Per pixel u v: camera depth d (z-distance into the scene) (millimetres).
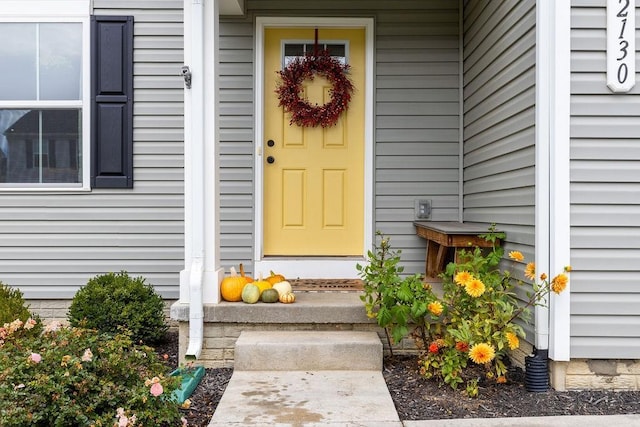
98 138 4352
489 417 2512
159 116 4383
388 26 4418
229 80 4371
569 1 2814
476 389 2760
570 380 2877
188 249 3361
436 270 4070
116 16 4340
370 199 4434
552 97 2830
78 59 4340
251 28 4363
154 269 4398
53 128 4348
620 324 2838
